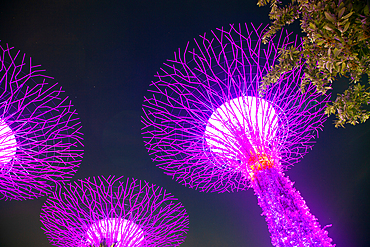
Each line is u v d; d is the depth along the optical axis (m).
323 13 1.94
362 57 1.94
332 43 1.93
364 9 1.68
